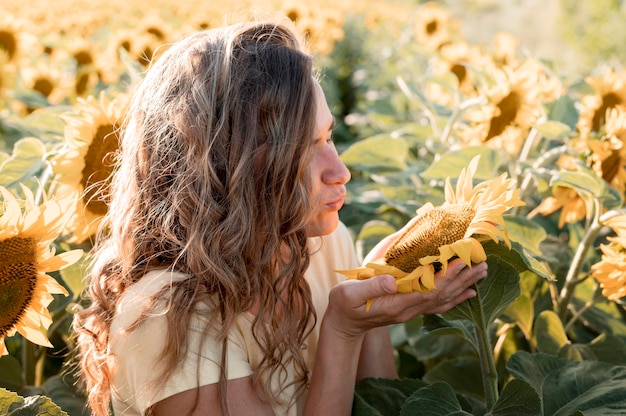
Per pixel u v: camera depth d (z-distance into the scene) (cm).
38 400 131
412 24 645
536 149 266
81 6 749
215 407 134
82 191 182
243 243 134
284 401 145
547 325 190
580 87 266
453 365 205
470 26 1566
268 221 136
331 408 142
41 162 188
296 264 140
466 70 321
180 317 131
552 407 151
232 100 134
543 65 260
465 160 208
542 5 1555
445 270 123
